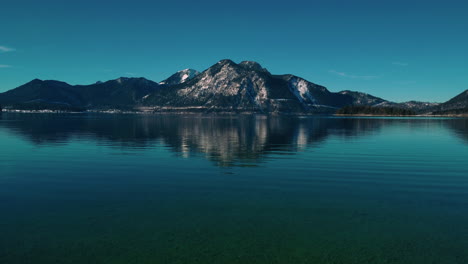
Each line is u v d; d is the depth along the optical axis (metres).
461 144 47.47
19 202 17.94
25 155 35.69
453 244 12.68
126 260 11.33
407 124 130.62
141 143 48.75
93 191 20.31
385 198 18.77
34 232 13.71
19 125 101.81
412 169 27.56
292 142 51.00
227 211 16.41
